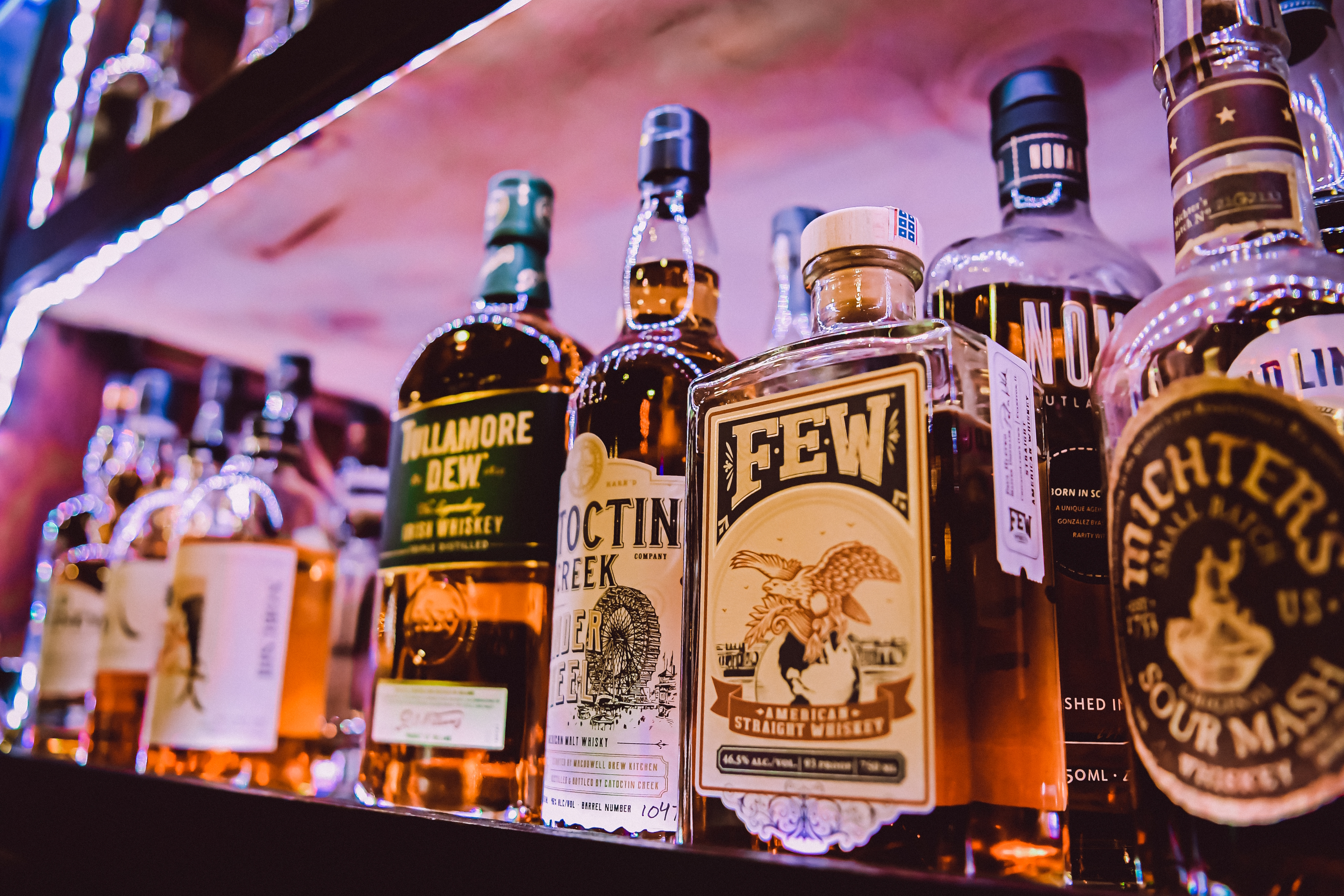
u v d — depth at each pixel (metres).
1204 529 0.36
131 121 1.22
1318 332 0.39
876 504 0.43
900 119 0.76
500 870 0.44
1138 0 0.61
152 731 0.79
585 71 0.75
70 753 0.98
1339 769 0.32
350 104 0.81
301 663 0.88
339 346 1.27
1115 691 0.49
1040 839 0.41
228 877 0.59
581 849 0.41
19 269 1.17
